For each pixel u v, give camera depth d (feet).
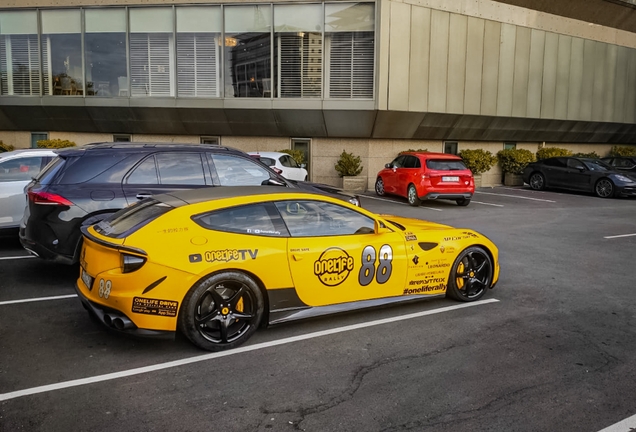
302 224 16.60
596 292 21.52
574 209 48.47
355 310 17.38
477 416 11.67
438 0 61.16
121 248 14.15
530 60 70.85
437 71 62.34
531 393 12.76
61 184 21.13
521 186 72.23
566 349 15.51
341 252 16.78
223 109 60.03
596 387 13.11
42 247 20.88
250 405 12.06
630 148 85.20
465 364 14.39
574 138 81.87
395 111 59.82
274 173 25.18
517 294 21.13
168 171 22.81
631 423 11.45
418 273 18.47
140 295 14.10
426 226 19.93
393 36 58.29
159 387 12.90
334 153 63.57
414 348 15.48
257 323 15.65
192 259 14.52
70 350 15.15
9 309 18.88
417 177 48.06
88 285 15.30
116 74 60.29
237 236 15.37
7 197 28.27
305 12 58.34
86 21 59.67
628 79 82.38
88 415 11.55
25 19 60.44
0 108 62.39
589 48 76.79
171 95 60.08
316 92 59.31
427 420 11.48
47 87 61.26
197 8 58.65
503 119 69.92
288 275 15.92
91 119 62.59
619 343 16.03
